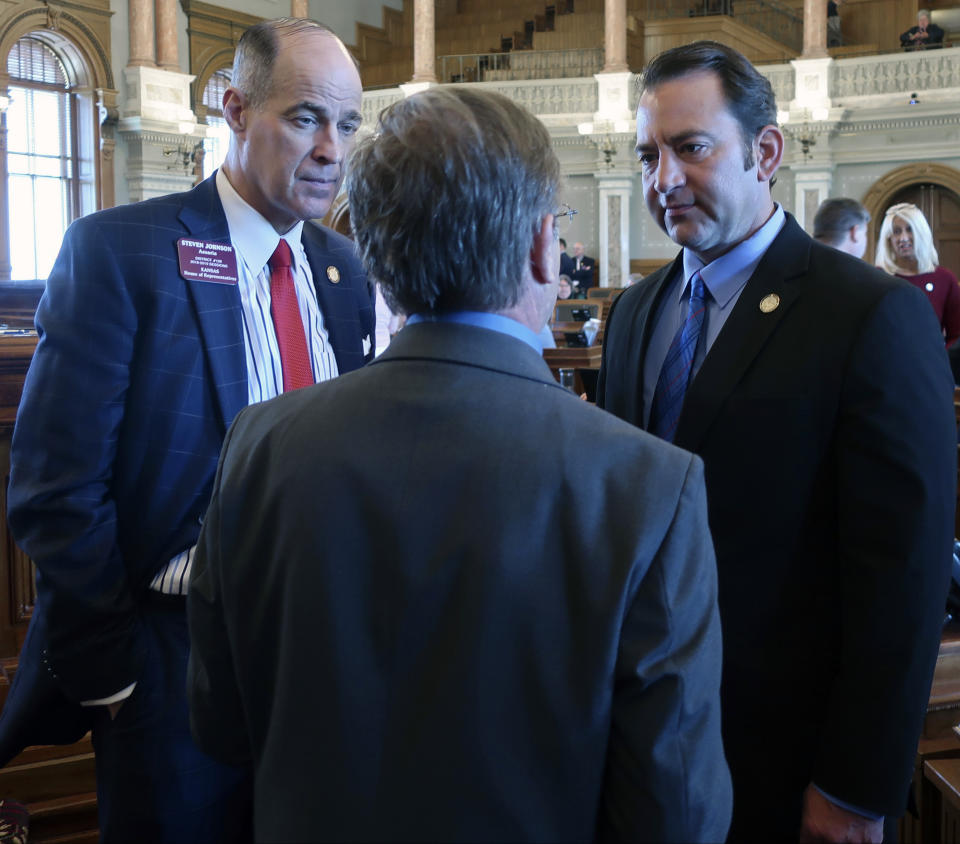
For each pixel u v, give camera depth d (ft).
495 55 52.29
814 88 45.98
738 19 53.01
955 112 43.86
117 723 5.18
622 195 48.67
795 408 4.55
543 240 3.17
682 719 2.75
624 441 2.94
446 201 2.97
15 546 8.20
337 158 5.25
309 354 5.78
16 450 5.01
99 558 4.95
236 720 3.46
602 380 5.85
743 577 4.72
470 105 3.08
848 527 4.43
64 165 45.60
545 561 2.83
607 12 48.37
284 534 3.02
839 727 4.38
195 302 5.26
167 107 47.42
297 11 53.52
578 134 49.21
